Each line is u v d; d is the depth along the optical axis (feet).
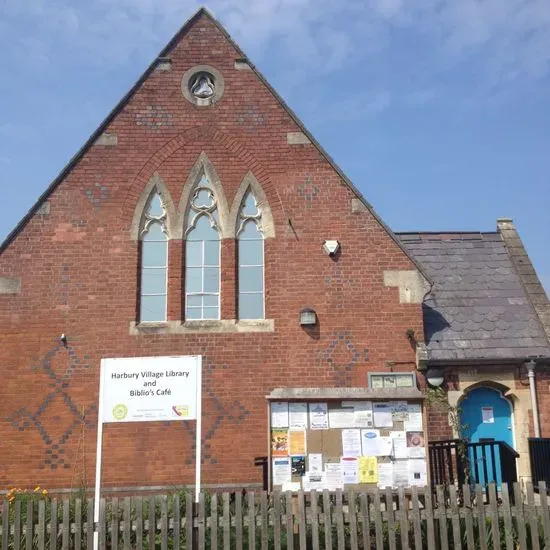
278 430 31.96
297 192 47.75
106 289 45.73
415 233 59.47
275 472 31.50
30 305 45.24
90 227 46.70
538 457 41.29
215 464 43.11
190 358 32.35
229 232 47.19
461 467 38.22
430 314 49.57
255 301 46.50
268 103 49.44
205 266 47.06
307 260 46.57
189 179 48.08
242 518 28.35
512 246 57.11
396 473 31.63
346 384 44.60
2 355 44.39
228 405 44.06
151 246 47.24
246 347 45.03
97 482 30.53
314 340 45.24
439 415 44.80
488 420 46.57
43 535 28.32
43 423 43.47
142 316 45.88
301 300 45.91
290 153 48.47
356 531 28.09
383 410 32.35
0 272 45.60
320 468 31.58
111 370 32.22
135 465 42.98
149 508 28.45
